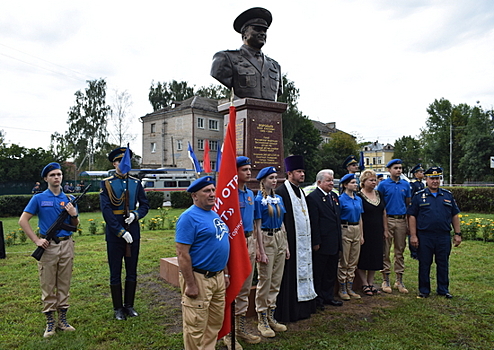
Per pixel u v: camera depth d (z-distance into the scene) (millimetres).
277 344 3865
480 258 7656
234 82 5957
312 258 4965
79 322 4469
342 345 3830
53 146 36719
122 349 3744
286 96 34750
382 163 79250
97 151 40094
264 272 4125
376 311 4781
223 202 3521
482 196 17000
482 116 40812
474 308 4855
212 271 3064
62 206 4250
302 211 4676
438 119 50844
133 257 4699
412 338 3996
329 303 5074
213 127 39188
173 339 3945
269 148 5949
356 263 5344
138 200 4801
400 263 5734
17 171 31500
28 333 4172
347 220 5238
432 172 5320
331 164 49750
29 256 8516
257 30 6055
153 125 41312
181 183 27125
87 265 7301
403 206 5719
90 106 39750
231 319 3492
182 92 49250
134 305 5004
